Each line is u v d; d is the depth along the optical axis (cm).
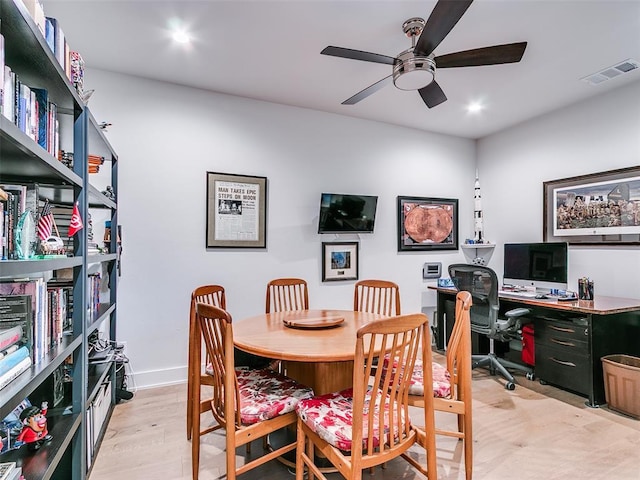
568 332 284
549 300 302
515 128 416
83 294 167
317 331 204
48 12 214
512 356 383
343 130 389
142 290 301
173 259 312
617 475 183
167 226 310
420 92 260
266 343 177
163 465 193
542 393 290
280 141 358
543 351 306
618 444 213
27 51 124
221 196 330
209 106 327
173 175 313
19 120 124
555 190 371
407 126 422
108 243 272
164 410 259
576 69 285
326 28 233
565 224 360
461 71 288
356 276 393
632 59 270
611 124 323
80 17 220
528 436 223
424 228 434
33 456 133
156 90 307
